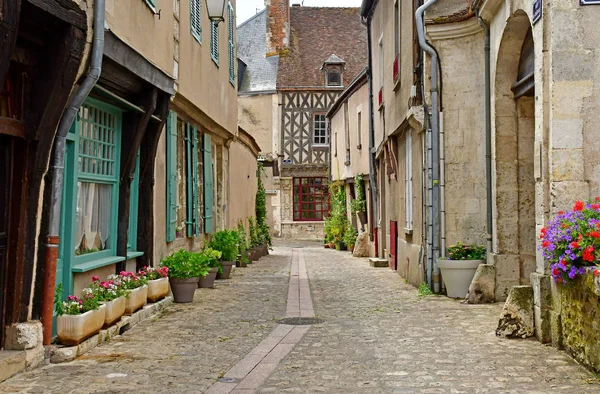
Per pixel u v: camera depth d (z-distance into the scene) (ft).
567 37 20.13
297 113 109.60
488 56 29.45
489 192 30.25
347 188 83.35
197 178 39.63
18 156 17.43
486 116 29.81
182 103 33.76
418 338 21.95
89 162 22.98
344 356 19.31
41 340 17.83
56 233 18.34
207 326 24.45
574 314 18.30
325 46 116.37
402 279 42.86
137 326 24.36
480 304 29.45
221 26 44.86
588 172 20.10
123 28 22.56
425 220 34.86
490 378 16.49
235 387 15.85
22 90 17.12
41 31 16.71
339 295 34.78
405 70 39.91
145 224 28.60
